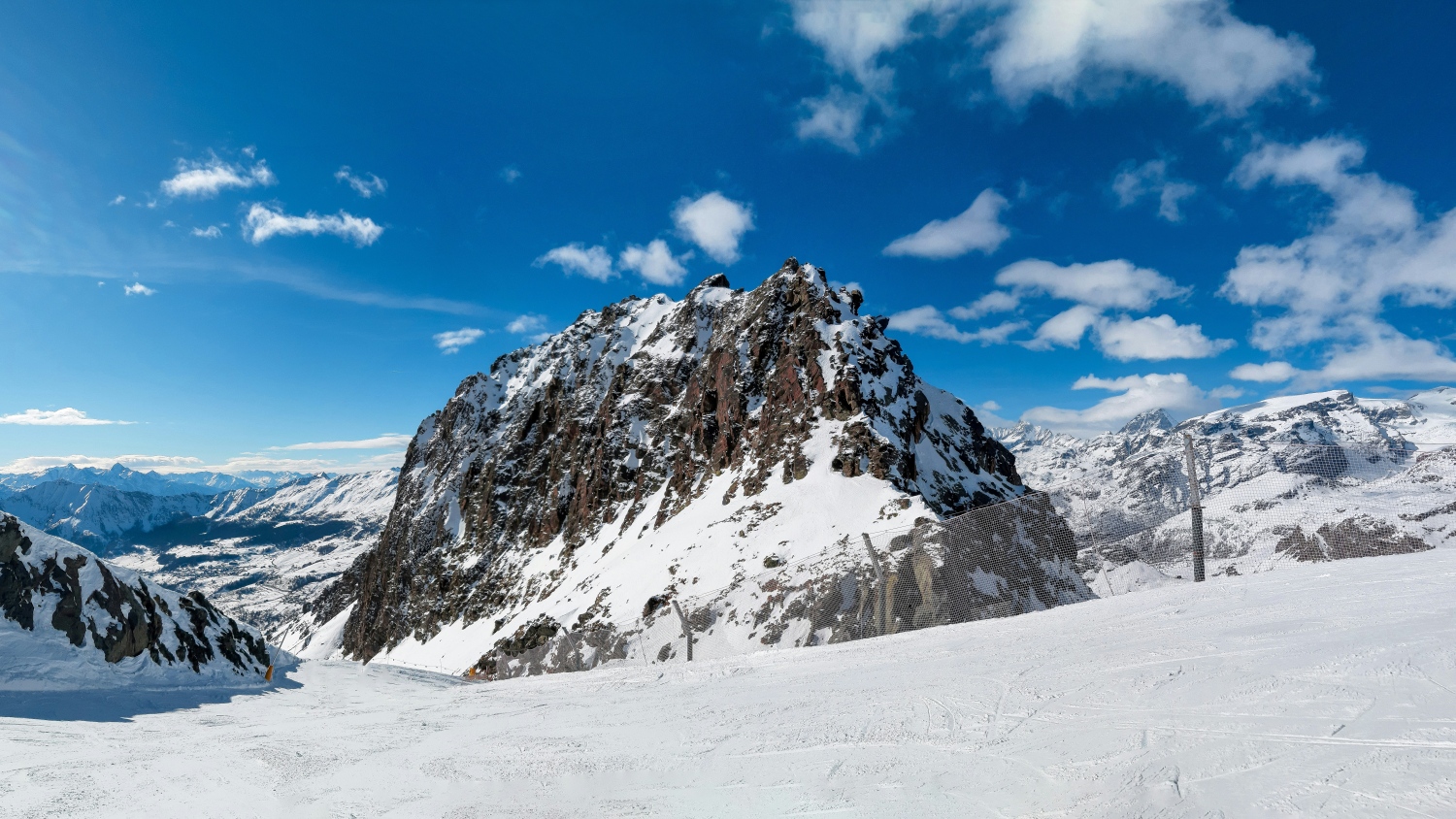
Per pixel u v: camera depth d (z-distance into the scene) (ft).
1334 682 15.84
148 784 18.35
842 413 213.25
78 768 19.99
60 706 32.48
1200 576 43.93
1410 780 10.53
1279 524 41.86
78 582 42.80
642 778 16.93
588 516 307.58
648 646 125.59
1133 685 19.06
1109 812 11.32
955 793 13.41
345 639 462.60
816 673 32.50
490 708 33.40
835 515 168.66
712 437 266.16
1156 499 51.26
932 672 27.12
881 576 76.28
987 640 33.50
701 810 14.16
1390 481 42.14
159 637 47.26
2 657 36.60
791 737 19.34
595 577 225.35
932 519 141.90
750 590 129.49
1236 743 13.34
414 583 395.55
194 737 25.53
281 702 40.83
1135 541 50.24
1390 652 17.16
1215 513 45.75
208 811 15.94
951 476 222.48
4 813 15.60
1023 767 14.28
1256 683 16.85
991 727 17.58
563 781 17.29
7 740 23.62
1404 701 13.91
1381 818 9.48
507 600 299.17
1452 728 12.17
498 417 468.75
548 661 133.49
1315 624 22.13
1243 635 22.52
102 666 40.65
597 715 27.55
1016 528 69.92
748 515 188.24
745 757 17.92
